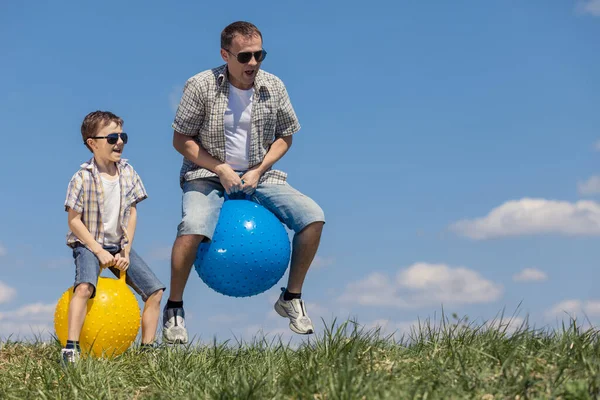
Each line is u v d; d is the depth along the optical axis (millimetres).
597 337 4445
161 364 5070
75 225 5527
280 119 6109
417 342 4871
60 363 5270
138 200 5895
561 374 3801
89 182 5617
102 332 5367
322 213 5871
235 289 5707
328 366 4164
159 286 5875
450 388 3742
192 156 5914
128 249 5797
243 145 5930
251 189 5887
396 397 3592
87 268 5430
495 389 3707
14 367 5402
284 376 4148
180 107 5871
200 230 5555
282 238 5723
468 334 4773
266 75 6008
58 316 5523
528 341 4492
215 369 4996
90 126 5652
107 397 4570
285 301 6090
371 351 4395
